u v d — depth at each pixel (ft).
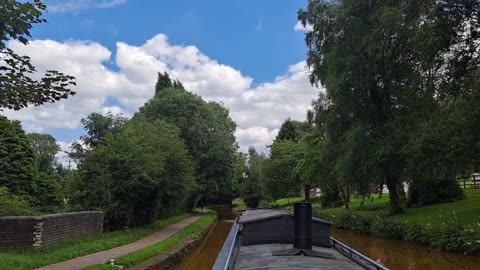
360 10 83.92
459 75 62.08
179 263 58.95
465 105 62.08
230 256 23.22
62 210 74.23
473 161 63.00
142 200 85.15
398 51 77.25
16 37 20.93
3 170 92.94
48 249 45.37
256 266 23.00
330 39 90.17
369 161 80.12
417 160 69.82
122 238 63.00
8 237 44.09
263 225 32.35
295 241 26.76
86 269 37.22
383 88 86.17
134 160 77.20
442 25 60.54
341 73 85.66
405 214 85.66
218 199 268.00
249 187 235.81
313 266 22.41
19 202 64.23
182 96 168.04
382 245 66.49
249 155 290.35
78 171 74.33
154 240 67.36
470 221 62.95
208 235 102.12
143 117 156.56
